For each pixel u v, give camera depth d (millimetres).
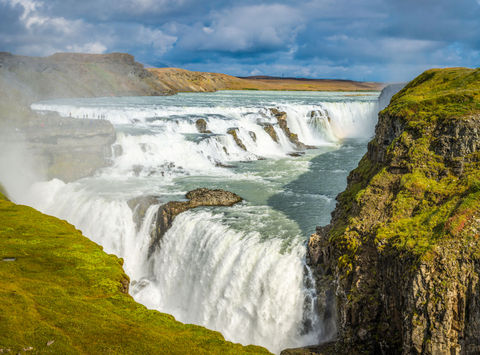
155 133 76125
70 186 58656
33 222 44906
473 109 36094
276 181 61594
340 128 113375
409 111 40125
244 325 37625
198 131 85938
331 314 32938
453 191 31516
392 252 29516
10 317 25938
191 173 66250
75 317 27672
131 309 30531
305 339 34531
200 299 41438
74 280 33250
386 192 35250
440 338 25562
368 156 47375
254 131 87938
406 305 27156
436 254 27062
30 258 35938
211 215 46656
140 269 47781
